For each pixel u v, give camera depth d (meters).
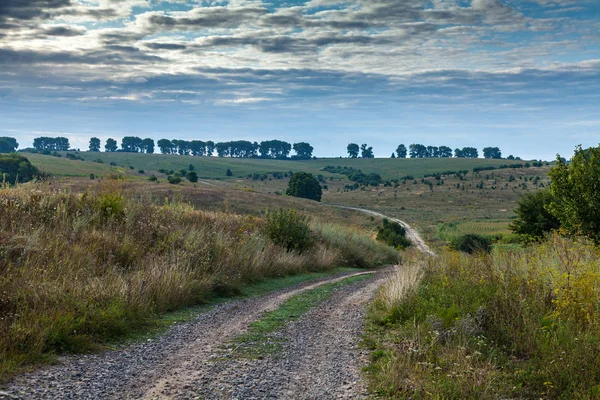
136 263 12.88
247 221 23.44
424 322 9.10
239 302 12.94
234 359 7.61
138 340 8.52
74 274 10.34
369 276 21.25
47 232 12.50
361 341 8.92
